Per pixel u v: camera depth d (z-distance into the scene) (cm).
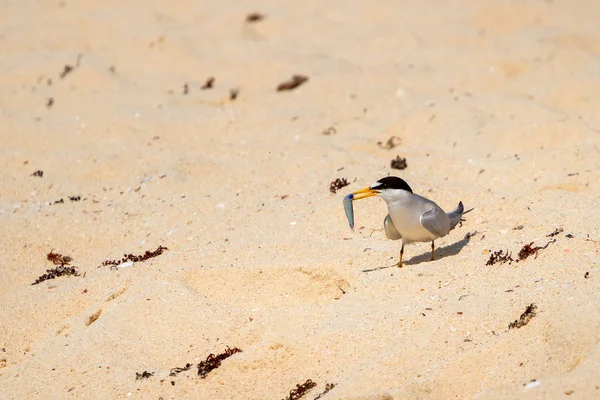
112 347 970
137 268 1119
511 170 1378
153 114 1728
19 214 1309
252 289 1054
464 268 1004
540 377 798
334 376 868
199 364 918
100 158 1514
